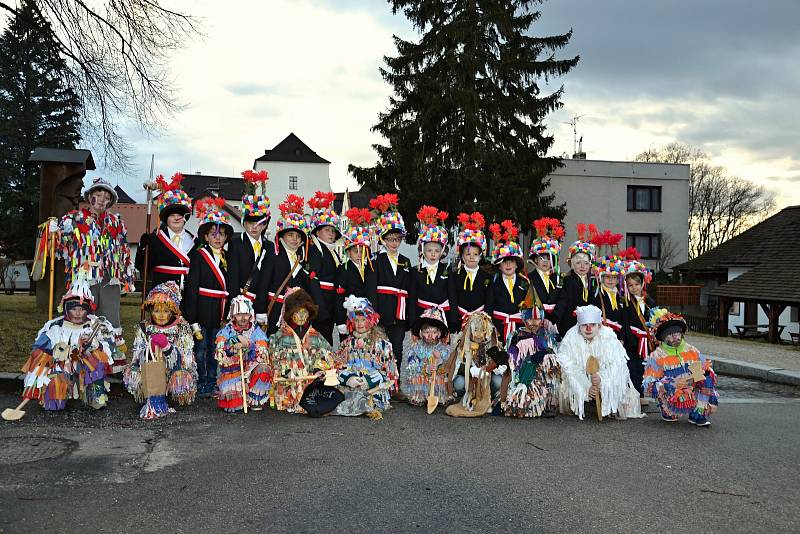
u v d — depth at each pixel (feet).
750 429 22.03
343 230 29.60
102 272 25.48
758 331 76.64
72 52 44.50
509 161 87.45
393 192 89.56
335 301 27.86
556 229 27.55
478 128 87.56
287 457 17.49
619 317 26.58
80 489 14.60
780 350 46.91
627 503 14.60
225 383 22.62
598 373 23.04
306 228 26.40
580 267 26.58
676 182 115.65
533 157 92.53
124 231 26.55
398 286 27.37
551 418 23.25
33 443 18.02
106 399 22.76
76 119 49.08
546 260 26.91
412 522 13.26
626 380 23.44
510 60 90.48
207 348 25.27
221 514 13.42
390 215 27.50
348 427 21.15
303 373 22.91
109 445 18.13
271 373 23.22
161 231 26.08
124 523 12.85
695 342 52.16
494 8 88.89
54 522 12.78
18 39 45.11
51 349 21.24
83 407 22.56
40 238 24.57
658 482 16.10
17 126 65.72
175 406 23.35
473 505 14.28
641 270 26.48
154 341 21.81
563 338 24.22
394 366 24.58
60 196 42.19
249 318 22.93
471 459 17.76
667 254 114.73
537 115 93.97
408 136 90.63
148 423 20.83
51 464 16.24
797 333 69.56
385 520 13.33
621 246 114.83
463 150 89.30
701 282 102.94
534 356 23.58
